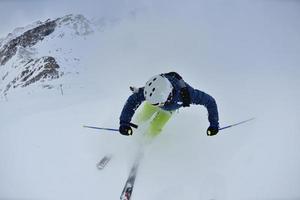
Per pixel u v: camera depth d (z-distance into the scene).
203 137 5.07
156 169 4.59
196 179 4.45
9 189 4.34
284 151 4.85
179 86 4.10
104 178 4.53
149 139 4.74
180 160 4.70
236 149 4.89
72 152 4.94
